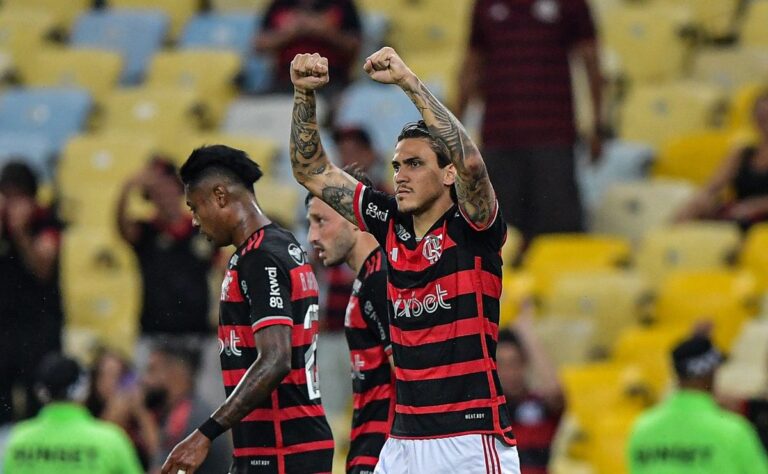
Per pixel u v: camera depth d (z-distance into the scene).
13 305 39.97
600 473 37.47
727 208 44.28
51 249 40.19
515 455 20.31
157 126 52.72
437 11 55.50
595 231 47.03
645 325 42.44
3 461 36.91
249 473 21.86
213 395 39.00
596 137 44.53
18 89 54.72
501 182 43.94
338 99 49.84
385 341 23.23
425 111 19.34
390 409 23.39
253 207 21.98
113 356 38.84
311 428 21.94
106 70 55.66
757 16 54.16
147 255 40.84
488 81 44.16
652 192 46.47
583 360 41.12
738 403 35.00
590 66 44.06
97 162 50.72
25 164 40.25
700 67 52.94
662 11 53.09
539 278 43.81
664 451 30.72
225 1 59.59
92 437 32.91
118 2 60.19
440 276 20.03
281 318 21.14
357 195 21.05
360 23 50.88
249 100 52.53
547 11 43.62
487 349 20.09
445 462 19.98
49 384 32.97
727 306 41.47
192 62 54.75
